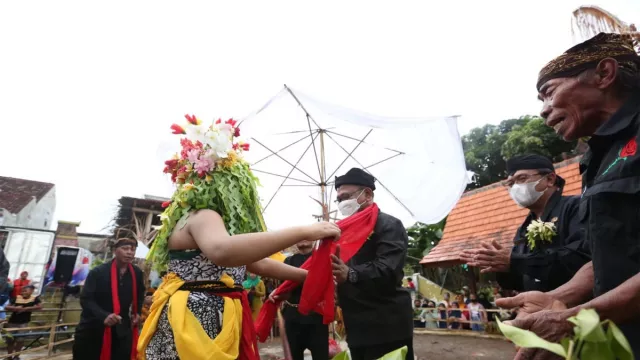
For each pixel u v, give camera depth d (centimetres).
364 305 256
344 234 258
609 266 110
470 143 2264
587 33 137
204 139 168
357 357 264
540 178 256
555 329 89
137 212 1342
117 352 415
